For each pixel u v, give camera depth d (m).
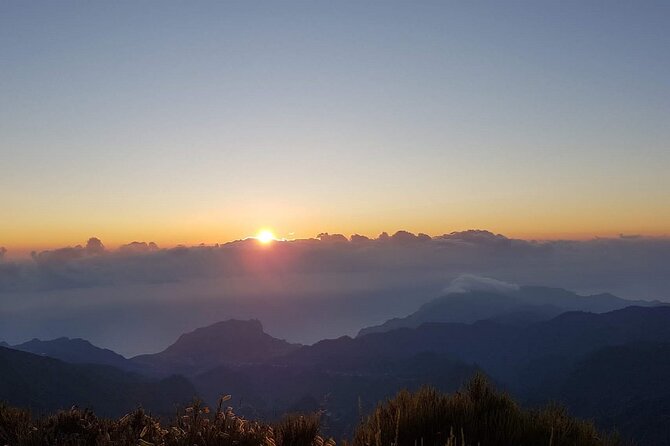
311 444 6.55
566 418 6.32
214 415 6.78
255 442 6.51
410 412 6.35
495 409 6.55
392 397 6.94
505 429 6.07
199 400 7.00
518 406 6.68
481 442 5.90
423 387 7.13
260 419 7.11
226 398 6.95
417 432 6.05
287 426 6.76
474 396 6.89
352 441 6.19
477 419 6.29
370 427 6.17
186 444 6.35
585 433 6.07
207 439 6.41
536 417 6.48
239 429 6.65
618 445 5.95
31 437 7.11
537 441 6.02
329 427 6.95
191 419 6.76
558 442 5.88
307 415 6.97
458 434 5.93
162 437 6.57
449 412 6.39
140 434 6.68
